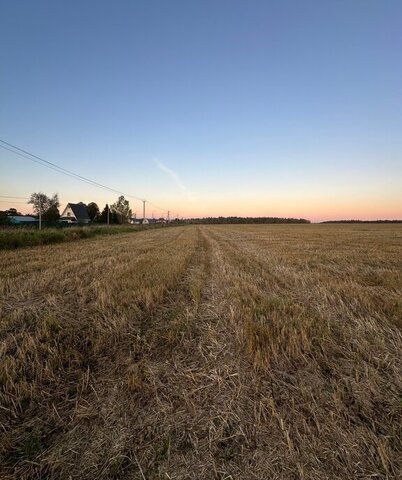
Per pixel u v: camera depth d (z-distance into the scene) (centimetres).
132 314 524
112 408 290
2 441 250
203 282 852
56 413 283
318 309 564
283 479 211
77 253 1430
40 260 1169
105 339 434
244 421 270
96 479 216
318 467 219
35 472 224
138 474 219
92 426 268
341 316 536
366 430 253
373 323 476
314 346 402
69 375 351
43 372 347
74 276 866
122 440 249
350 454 229
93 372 358
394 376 331
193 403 295
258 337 416
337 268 1070
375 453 230
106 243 2091
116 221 7500
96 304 565
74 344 423
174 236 3269
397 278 852
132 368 355
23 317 519
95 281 774
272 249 1873
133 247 1789
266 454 233
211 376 339
